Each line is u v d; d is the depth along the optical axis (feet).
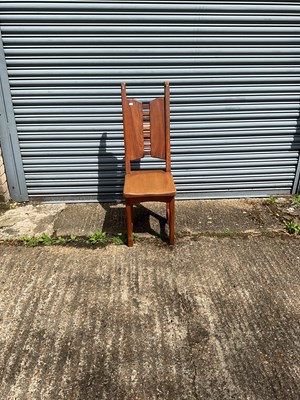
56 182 12.46
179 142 12.14
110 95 11.38
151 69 11.16
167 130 10.09
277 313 7.95
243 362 6.80
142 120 10.03
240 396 6.19
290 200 12.99
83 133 11.82
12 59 10.71
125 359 6.84
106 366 6.70
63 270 9.26
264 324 7.65
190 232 10.93
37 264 9.49
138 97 11.49
